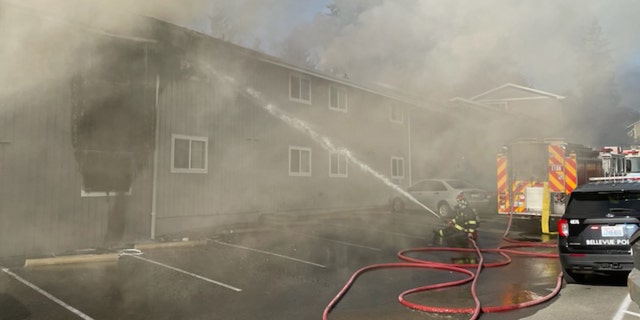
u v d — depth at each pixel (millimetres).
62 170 7348
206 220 9891
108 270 6199
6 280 5582
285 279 5863
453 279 5844
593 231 5094
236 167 10609
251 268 6457
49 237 7199
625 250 4918
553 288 5289
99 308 4574
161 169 9008
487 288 5320
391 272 6270
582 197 5332
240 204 10695
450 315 4277
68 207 7418
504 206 10320
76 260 6559
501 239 9266
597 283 5414
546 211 9727
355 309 4543
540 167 10086
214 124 10094
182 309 4582
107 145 7824
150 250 7602
